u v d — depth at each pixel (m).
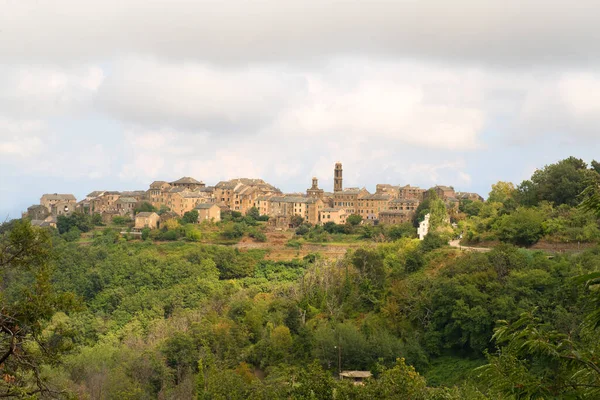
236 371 112.94
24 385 45.41
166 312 179.75
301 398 69.31
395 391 67.12
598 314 34.22
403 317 121.19
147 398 111.38
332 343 113.12
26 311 44.34
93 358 125.56
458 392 69.50
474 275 114.19
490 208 177.00
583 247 127.31
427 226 188.75
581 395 31.23
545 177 161.12
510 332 34.12
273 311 143.12
